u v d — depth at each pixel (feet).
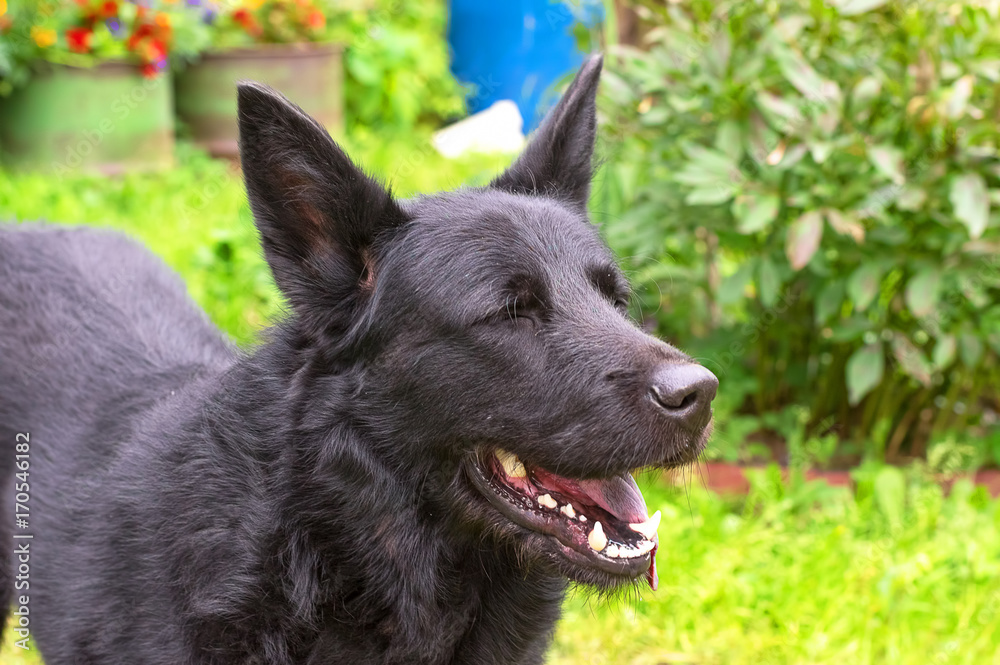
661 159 5.71
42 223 4.87
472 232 3.91
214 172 10.07
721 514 5.46
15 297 4.48
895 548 5.15
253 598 3.85
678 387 3.74
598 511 3.93
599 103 5.68
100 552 4.02
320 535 3.89
